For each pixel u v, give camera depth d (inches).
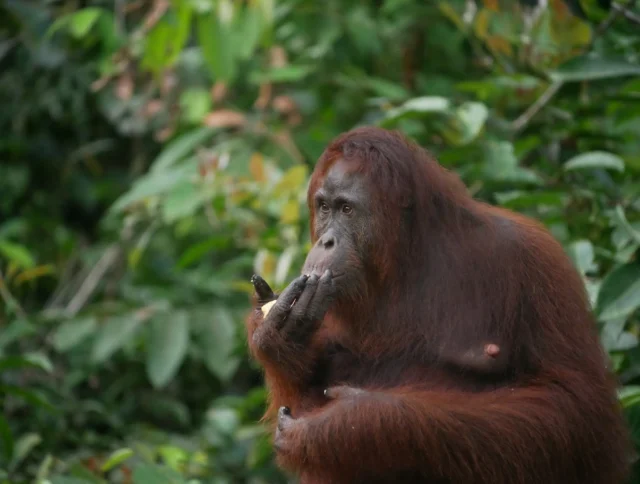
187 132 522.3
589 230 367.6
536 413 257.4
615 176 392.5
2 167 564.1
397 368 282.4
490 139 383.9
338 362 292.2
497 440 254.1
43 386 470.9
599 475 269.9
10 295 473.7
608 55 348.5
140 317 446.6
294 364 280.1
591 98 401.4
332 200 280.7
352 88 538.3
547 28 399.5
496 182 378.3
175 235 536.4
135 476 315.6
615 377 289.0
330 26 551.8
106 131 599.5
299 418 264.5
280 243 424.2
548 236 284.8
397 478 270.5
